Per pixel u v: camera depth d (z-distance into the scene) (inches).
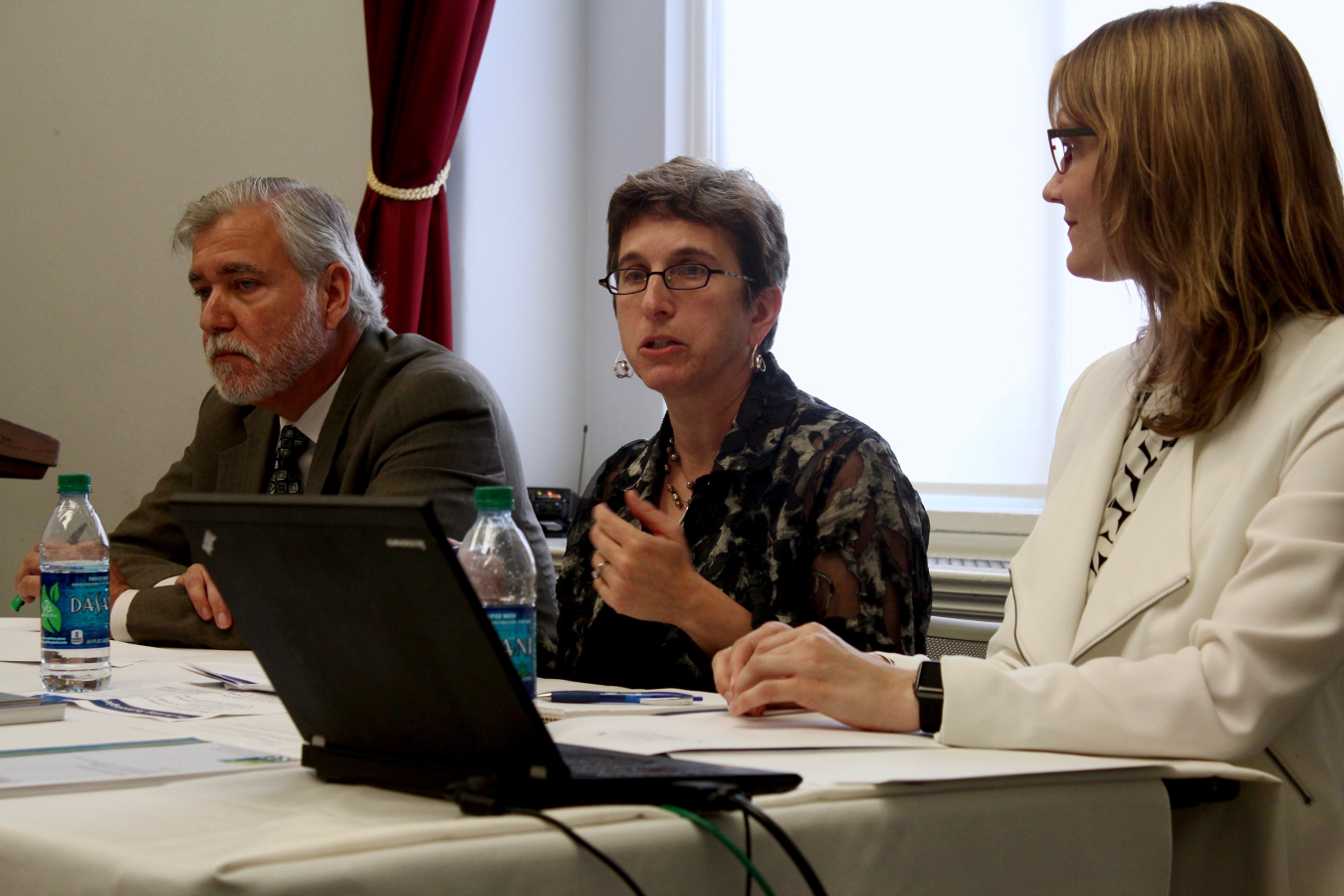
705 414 65.6
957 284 100.7
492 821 23.4
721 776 26.7
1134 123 43.9
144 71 132.3
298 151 122.1
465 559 46.8
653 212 64.1
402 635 25.7
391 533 24.4
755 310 65.4
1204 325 41.9
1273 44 43.3
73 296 134.3
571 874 23.6
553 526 114.7
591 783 25.4
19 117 140.0
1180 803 36.8
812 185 109.1
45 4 139.4
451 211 114.5
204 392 124.3
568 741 34.6
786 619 57.4
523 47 118.7
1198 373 42.6
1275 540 36.5
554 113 122.0
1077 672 36.4
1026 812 30.7
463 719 26.0
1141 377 47.8
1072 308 94.7
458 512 72.7
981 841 29.8
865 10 106.5
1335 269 42.2
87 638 48.9
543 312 121.4
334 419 76.5
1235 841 37.5
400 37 110.2
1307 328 41.5
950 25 101.6
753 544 59.8
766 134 112.7
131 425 129.1
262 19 125.3
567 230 123.6
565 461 123.7
